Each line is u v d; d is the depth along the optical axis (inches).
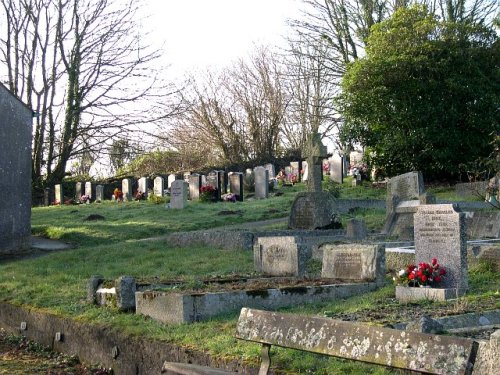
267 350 237.6
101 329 400.8
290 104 2212.1
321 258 631.2
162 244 820.6
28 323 481.7
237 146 2295.8
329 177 1657.2
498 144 1127.6
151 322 394.3
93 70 1705.2
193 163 2245.3
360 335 199.3
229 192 1503.4
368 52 1412.4
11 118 969.5
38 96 1763.0
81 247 949.8
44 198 1716.3
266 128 2309.3
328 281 473.1
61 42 1716.3
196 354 320.8
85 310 452.1
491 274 484.4
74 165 2164.1
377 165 1467.8
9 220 956.0
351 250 497.0
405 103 1350.9
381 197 1309.1
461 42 1363.2
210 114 2293.3
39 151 1782.7
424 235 458.3
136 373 366.3
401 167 1448.1
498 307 368.2
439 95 1354.6
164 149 2212.1
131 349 371.2
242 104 2300.7
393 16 1416.1
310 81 2250.2
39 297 513.0
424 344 179.9
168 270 619.8
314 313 390.3
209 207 1236.5
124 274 604.4
